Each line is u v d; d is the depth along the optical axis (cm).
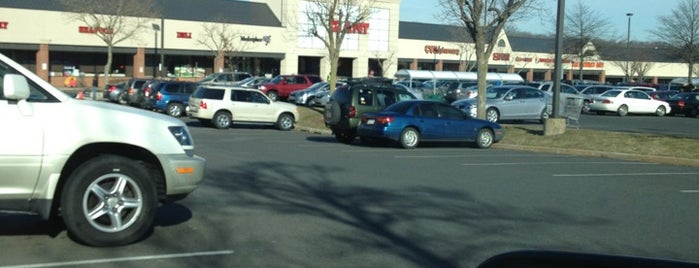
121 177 707
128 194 718
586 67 6894
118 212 708
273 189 1109
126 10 5022
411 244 760
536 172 1405
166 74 5838
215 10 6094
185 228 809
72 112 695
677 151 1711
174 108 3159
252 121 2694
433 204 1005
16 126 667
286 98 4316
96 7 4750
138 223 716
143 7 5322
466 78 4709
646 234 838
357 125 2019
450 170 1411
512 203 1027
